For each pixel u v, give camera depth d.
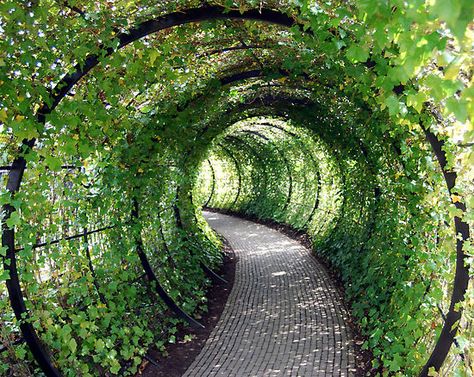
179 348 5.70
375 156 6.68
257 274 9.30
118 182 5.03
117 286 4.99
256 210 17.69
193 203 9.49
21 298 3.34
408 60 1.62
